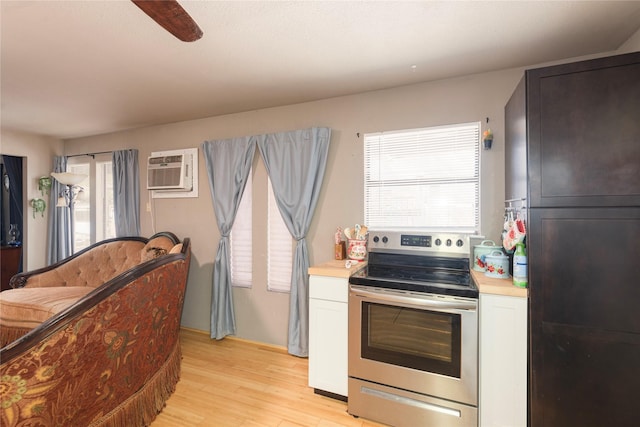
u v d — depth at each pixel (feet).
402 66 6.86
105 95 8.43
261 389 7.25
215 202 10.15
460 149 7.47
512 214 6.17
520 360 5.14
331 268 6.81
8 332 7.95
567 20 5.13
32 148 12.92
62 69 6.83
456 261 7.02
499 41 5.82
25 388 4.06
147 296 5.92
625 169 4.51
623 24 5.25
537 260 4.98
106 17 4.92
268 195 9.68
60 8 4.67
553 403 4.92
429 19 5.10
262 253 9.75
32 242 12.99
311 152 8.64
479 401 5.40
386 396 6.03
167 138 11.30
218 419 6.20
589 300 4.72
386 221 8.19
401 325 5.96
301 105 9.15
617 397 4.60
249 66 6.79
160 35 5.49
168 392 6.91
